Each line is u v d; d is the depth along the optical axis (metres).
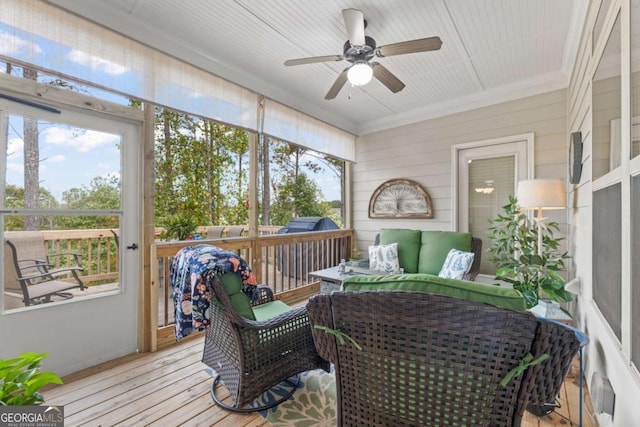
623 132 1.24
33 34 1.84
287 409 1.81
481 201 3.69
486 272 3.64
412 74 3.13
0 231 1.90
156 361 2.36
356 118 4.47
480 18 2.26
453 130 3.86
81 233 2.24
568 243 2.95
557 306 2.22
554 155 3.15
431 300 0.92
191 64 2.62
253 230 3.41
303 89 3.50
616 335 1.36
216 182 4.64
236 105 3.06
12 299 1.94
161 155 3.98
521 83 3.29
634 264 1.13
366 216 4.72
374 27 2.37
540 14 2.21
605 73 1.56
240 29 2.40
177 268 1.96
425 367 0.98
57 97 2.08
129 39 2.25
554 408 1.77
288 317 1.89
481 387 0.92
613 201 1.40
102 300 2.34
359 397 1.15
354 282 1.09
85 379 2.10
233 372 1.79
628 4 1.19
